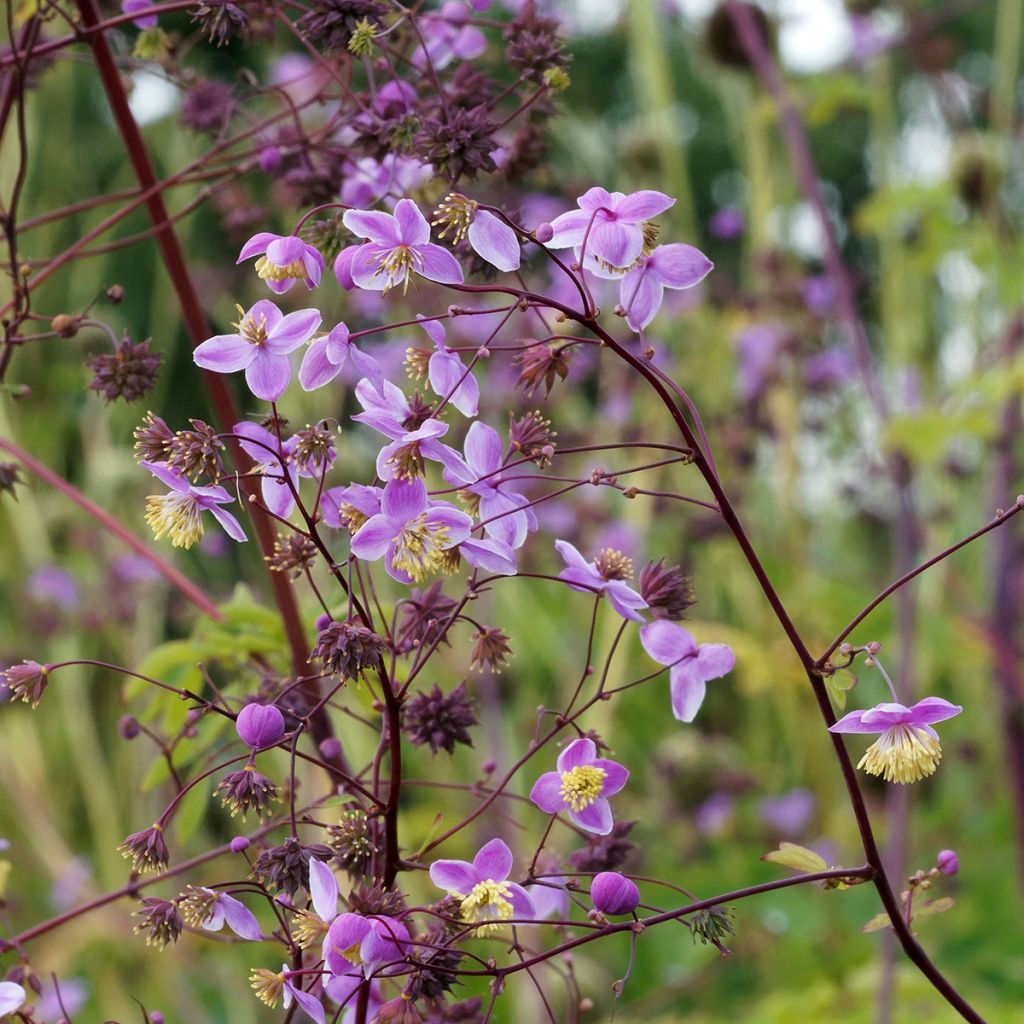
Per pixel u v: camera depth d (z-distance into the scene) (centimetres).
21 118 84
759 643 172
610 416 170
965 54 432
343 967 73
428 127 78
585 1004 79
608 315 165
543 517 170
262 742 73
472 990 85
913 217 188
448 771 164
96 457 203
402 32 86
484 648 77
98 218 283
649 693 198
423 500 74
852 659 75
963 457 182
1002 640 149
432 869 75
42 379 210
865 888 156
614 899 74
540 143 84
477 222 74
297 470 74
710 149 414
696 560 189
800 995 137
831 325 185
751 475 185
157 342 273
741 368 179
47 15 84
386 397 74
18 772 201
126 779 203
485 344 75
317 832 87
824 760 177
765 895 156
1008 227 166
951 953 149
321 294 133
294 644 84
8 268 86
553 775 77
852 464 186
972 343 182
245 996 166
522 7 85
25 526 197
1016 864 158
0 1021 78
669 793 175
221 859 154
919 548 176
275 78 100
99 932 175
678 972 154
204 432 73
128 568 185
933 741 75
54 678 197
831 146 405
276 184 93
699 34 179
